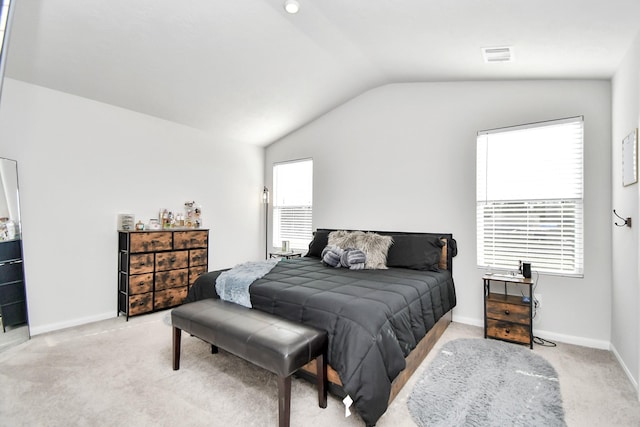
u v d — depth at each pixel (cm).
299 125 492
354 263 329
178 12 247
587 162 289
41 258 307
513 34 233
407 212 394
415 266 331
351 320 190
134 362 248
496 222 337
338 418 183
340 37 290
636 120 219
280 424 168
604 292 280
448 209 366
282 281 264
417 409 190
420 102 388
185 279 397
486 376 228
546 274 306
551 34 224
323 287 244
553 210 307
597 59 250
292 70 349
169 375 229
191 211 436
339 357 186
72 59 280
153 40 272
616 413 188
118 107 366
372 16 247
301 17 262
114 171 362
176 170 424
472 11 212
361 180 433
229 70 330
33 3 223
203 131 458
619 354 251
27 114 300
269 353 172
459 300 354
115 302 361
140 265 355
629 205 234
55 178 317
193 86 348
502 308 293
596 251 284
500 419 181
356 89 418
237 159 507
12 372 232
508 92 332
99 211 349
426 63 321
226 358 257
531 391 210
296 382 222
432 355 262
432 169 377
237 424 177
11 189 286
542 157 314
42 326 308
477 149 350
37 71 288
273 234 544
